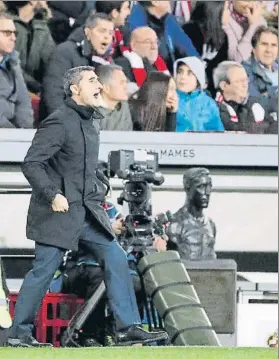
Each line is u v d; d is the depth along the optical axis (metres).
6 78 37.59
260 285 35.84
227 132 39.28
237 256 39.28
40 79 37.78
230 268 32.41
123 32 38.47
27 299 27.50
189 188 33.94
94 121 30.30
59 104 37.44
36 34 37.72
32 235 27.61
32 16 37.81
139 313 31.38
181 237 33.66
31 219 27.73
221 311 32.38
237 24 39.31
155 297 30.47
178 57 38.97
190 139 38.91
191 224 33.81
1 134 37.69
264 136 39.38
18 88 37.72
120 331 28.23
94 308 29.92
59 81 37.56
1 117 37.59
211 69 39.25
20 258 36.66
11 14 37.69
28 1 37.69
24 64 37.75
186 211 34.03
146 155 31.41
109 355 25.06
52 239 27.48
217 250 39.25
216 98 39.28
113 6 38.22
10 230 37.28
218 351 26.00
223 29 39.25
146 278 30.72
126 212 35.50
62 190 27.77
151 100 38.53
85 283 31.20
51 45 37.75
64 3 37.81
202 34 39.19
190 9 39.06
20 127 37.75
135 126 38.47
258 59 39.44
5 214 37.28
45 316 31.44
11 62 37.66
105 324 30.89
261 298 35.81
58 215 27.56
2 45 37.50
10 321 29.78
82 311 29.70
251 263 39.38
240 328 35.50
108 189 30.02
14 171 37.81
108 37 37.72
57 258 27.73
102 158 38.09
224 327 32.38
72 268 31.20
